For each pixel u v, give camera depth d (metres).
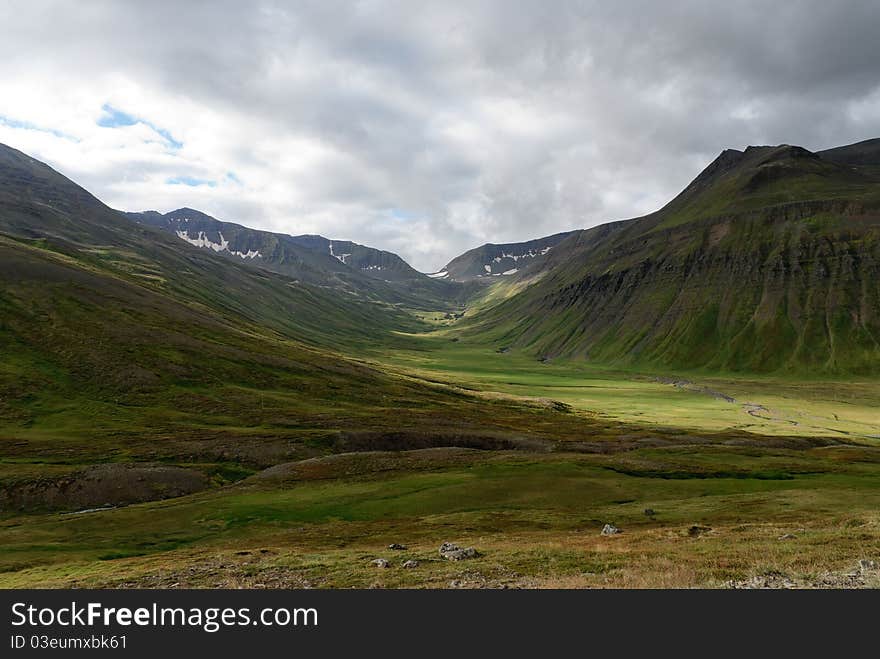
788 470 79.81
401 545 40.09
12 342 137.00
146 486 77.12
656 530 42.69
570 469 77.31
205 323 195.88
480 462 84.44
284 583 29.23
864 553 27.75
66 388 123.31
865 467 82.31
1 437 95.06
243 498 66.19
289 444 99.88
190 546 48.84
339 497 65.62
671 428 146.88
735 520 48.56
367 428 116.25
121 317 168.62
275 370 164.75
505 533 47.06
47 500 70.88
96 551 46.91
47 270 183.75
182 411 123.12
